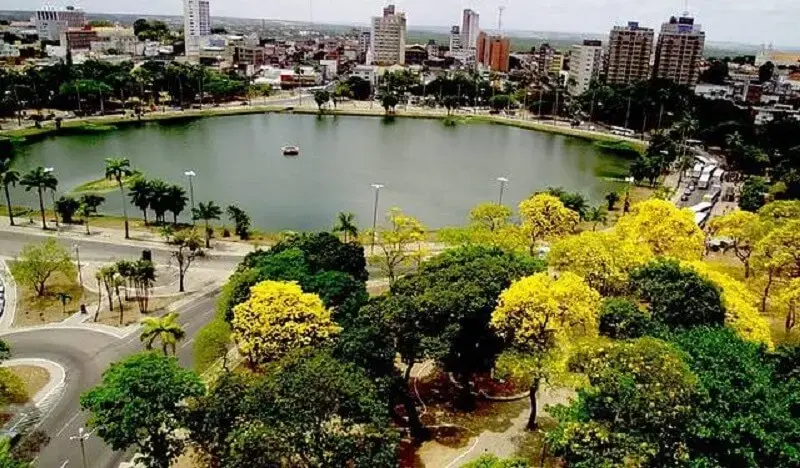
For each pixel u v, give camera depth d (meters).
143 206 138.88
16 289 104.12
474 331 70.56
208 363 78.50
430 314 67.12
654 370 51.44
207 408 57.25
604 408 52.62
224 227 145.38
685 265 79.88
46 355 84.94
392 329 65.25
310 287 79.38
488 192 199.50
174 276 113.44
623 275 79.06
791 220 101.38
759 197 165.62
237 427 54.78
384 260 114.00
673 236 93.19
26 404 74.25
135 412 55.50
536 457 64.50
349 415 54.69
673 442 50.12
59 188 177.12
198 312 99.25
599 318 68.50
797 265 93.94
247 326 68.62
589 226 153.12
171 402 57.41
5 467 53.19
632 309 69.06
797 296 85.00
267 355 68.38
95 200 144.00
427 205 182.38
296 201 179.38
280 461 51.28
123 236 133.00
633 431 50.31
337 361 59.78
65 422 71.50
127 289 106.81
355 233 127.69
